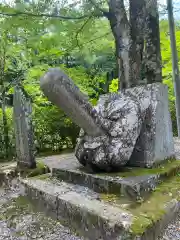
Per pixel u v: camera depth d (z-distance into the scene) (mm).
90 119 1958
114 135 2064
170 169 2170
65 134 5238
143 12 2832
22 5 3160
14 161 4066
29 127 2990
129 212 1580
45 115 5109
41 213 2039
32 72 5332
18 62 5648
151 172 2045
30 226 1858
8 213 2086
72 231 1752
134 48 2836
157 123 2250
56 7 3400
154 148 2203
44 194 2000
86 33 3863
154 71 2807
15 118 3102
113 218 1507
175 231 1605
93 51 5203
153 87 2305
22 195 2340
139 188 1751
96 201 1759
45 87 1640
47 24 3381
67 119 5180
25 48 4723
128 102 2219
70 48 4184
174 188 1933
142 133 2246
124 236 1407
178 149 3668
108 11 3244
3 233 1794
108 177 1926
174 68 4367
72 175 2146
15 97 3053
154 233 1479
